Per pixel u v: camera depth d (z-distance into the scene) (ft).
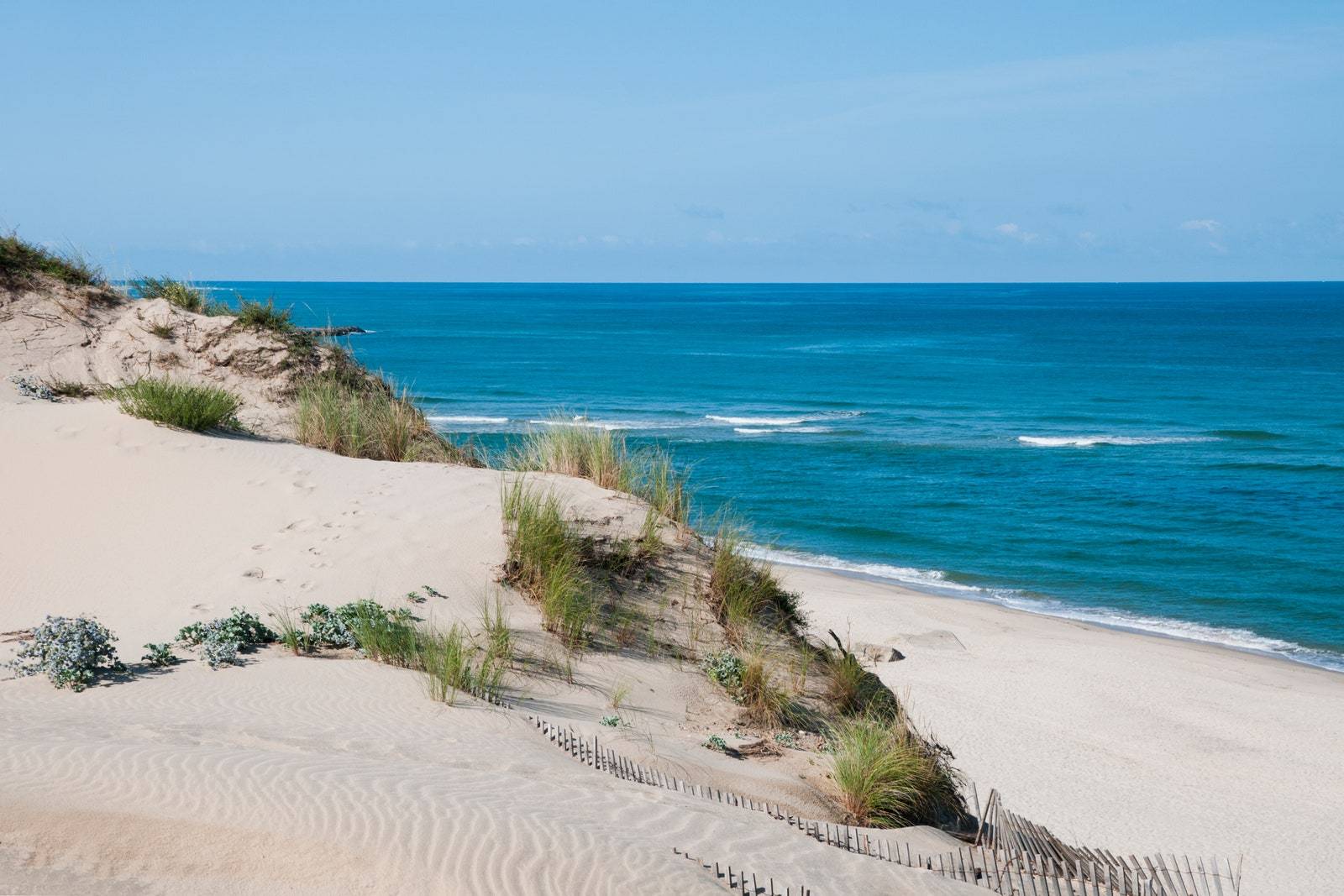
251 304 57.98
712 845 19.27
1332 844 42.86
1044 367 279.49
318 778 19.22
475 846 17.30
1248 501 117.91
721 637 35.29
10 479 40.98
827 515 110.01
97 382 53.57
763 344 357.61
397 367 252.01
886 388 227.40
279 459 44.88
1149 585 87.86
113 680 25.99
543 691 29.12
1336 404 205.26
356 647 29.86
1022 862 23.50
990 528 105.70
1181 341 385.50
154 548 36.73
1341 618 79.82
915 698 59.21
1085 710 58.03
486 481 42.27
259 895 15.98
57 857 16.34
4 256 57.67
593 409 184.44
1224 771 50.42
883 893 19.10
